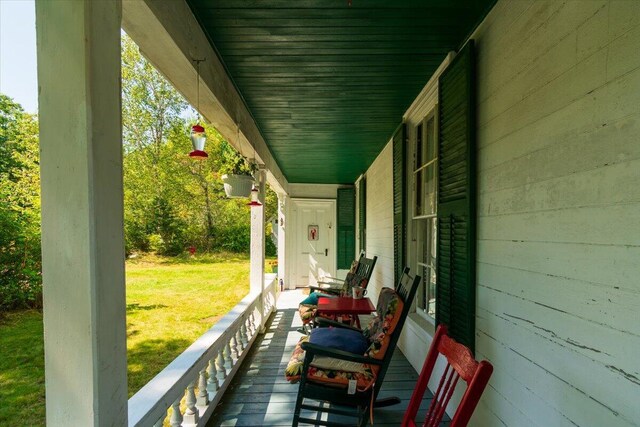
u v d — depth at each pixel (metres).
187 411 2.01
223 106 2.31
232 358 3.00
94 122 0.92
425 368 1.54
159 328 5.18
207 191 13.16
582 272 1.08
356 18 1.79
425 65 2.33
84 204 0.91
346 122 3.56
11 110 7.28
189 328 5.18
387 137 4.11
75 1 0.91
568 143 1.15
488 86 1.73
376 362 1.95
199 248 13.12
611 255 0.97
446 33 1.94
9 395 3.18
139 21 1.34
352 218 7.56
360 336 2.50
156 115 12.89
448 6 1.70
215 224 13.55
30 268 5.88
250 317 3.80
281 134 3.99
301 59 2.23
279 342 3.88
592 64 1.05
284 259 7.69
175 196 12.65
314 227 8.19
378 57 2.22
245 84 2.62
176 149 12.65
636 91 0.89
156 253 12.31
